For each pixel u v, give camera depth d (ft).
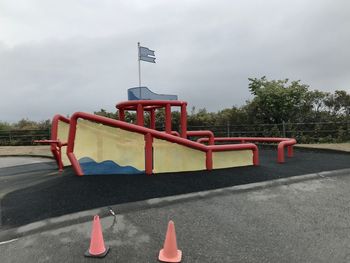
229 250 13.43
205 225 15.76
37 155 52.19
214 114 78.07
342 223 16.06
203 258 12.82
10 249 13.74
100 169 26.21
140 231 15.11
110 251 13.37
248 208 17.93
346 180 23.90
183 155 27.12
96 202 18.45
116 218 16.42
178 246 13.76
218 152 28.40
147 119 69.82
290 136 61.57
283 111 66.49
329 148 45.70
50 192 20.89
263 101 68.33
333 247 13.60
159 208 17.71
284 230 15.26
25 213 17.38
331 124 59.77
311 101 69.05
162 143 26.71
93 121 26.08
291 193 20.58
